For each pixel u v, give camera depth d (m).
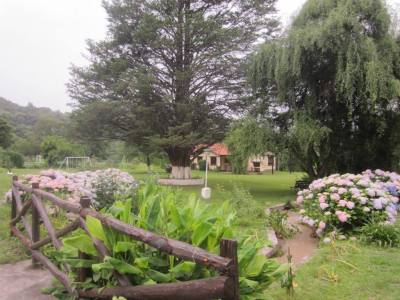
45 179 6.19
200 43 18.48
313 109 13.76
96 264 2.24
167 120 19.16
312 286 3.82
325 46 12.41
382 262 4.63
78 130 19.86
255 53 14.79
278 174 32.47
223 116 19.62
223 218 2.70
